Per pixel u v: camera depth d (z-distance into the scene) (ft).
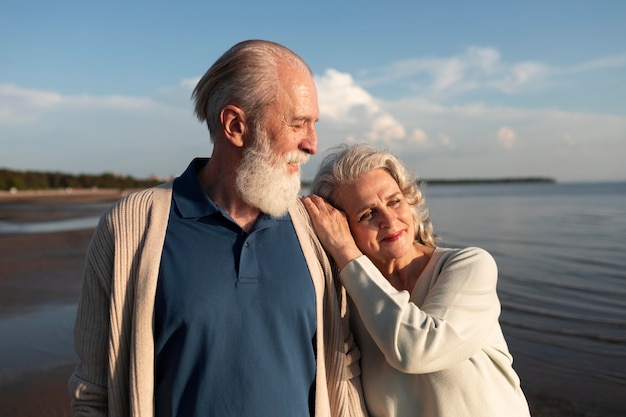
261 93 5.31
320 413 5.53
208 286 5.07
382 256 6.48
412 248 6.95
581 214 98.94
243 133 5.46
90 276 5.30
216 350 4.99
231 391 4.97
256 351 5.08
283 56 5.56
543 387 16.17
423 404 5.92
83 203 168.25
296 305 5.39
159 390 5.14
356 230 6.56
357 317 6.61
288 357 5.28
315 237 6.30
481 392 5.74
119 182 347.97
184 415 4.94
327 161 6.94
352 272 6.07
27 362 17.22
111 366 5.10
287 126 5.43
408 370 5.51
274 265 5.42
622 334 21.65
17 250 49.78
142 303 5.04
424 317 5.65
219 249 5.27
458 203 153.28
